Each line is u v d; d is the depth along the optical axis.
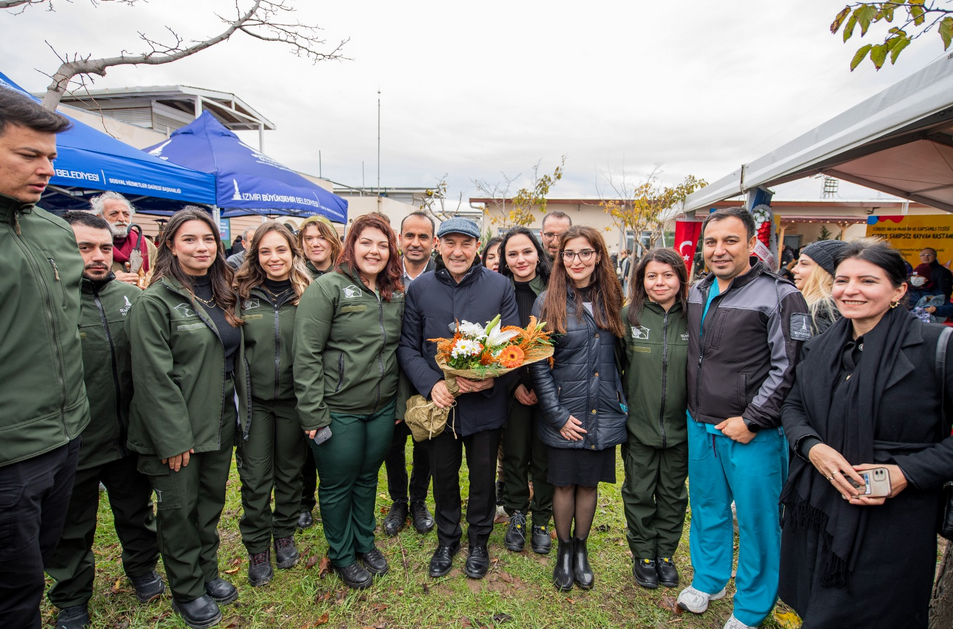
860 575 1.57
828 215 18.67
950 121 2.91
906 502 1.52
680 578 2.67
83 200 5.52
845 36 1.65
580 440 2.41
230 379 2.41
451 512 2.65
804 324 2.03
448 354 2.37
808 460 1.73
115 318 2.20
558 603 2.45
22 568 1.48
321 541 2.94
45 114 1.35
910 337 1.55
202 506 2.36
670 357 2.43
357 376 2.39
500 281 2.71
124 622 2.25
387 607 2.39
